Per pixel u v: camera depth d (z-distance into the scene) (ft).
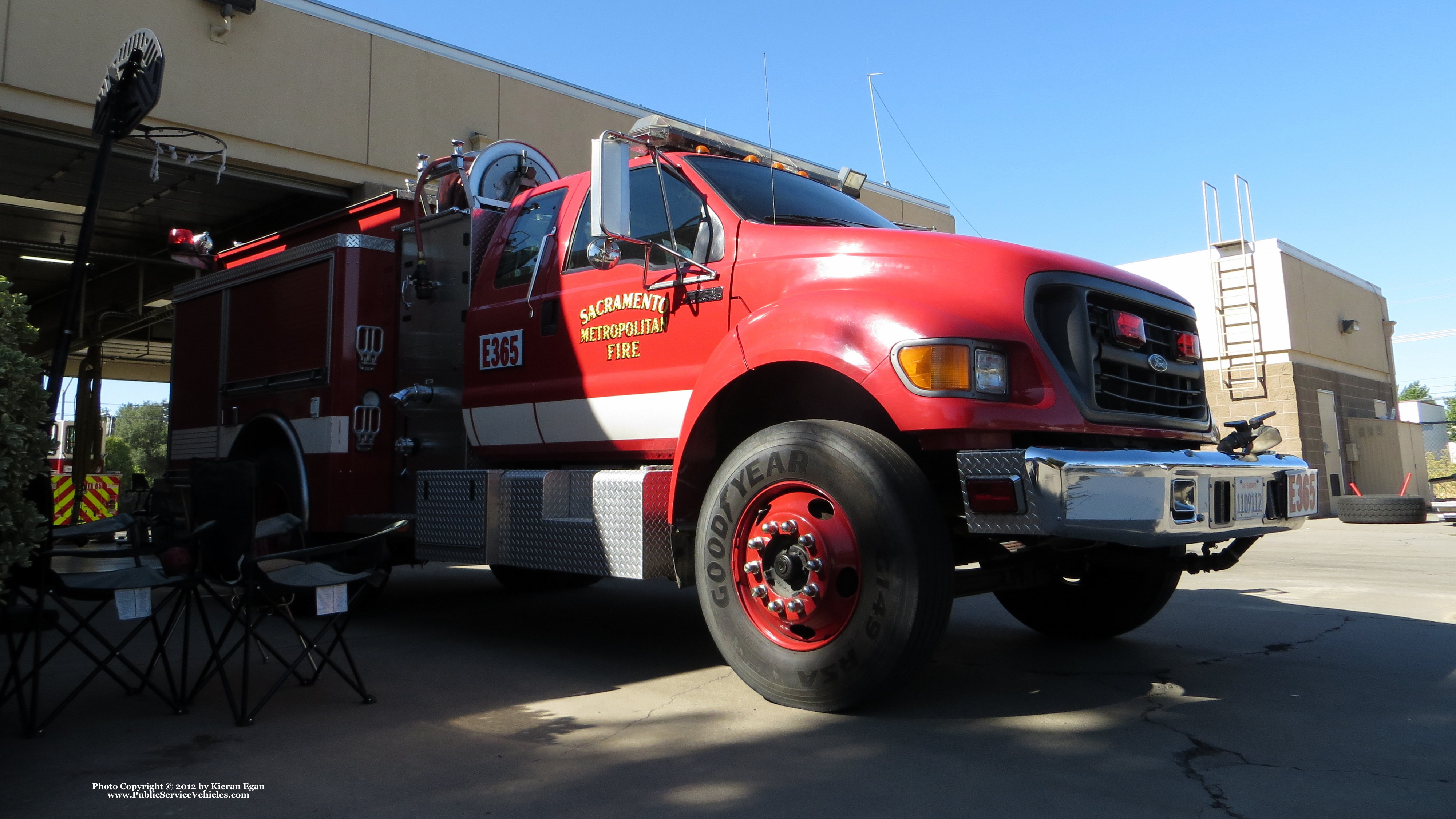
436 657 14.70
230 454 21.56
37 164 42.47
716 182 13.83
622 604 20.89
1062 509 9.59
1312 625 16.83
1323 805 7.90
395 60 45.55
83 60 37.09
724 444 13.55
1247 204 58.90
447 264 17.93
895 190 47.62
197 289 24.02
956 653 14.43
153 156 40.04
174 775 9.00
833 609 10.73
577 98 52.01
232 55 40.78
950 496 11.98
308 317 19.62
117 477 57.52
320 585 11.24
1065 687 12.16
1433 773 8.71
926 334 10.36
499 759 9.40
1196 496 10.57
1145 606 14.58
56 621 11.07
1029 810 7.84
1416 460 67.15
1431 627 16.72
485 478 15.23
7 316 9.34
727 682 12.66
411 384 18.56
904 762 9.11
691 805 8.03
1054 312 11.08
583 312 14.85
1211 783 8.48
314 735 10.36
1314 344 59.88
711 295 13.06
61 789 8.59
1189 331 13.04
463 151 18.74
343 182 43.88
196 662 14.75
